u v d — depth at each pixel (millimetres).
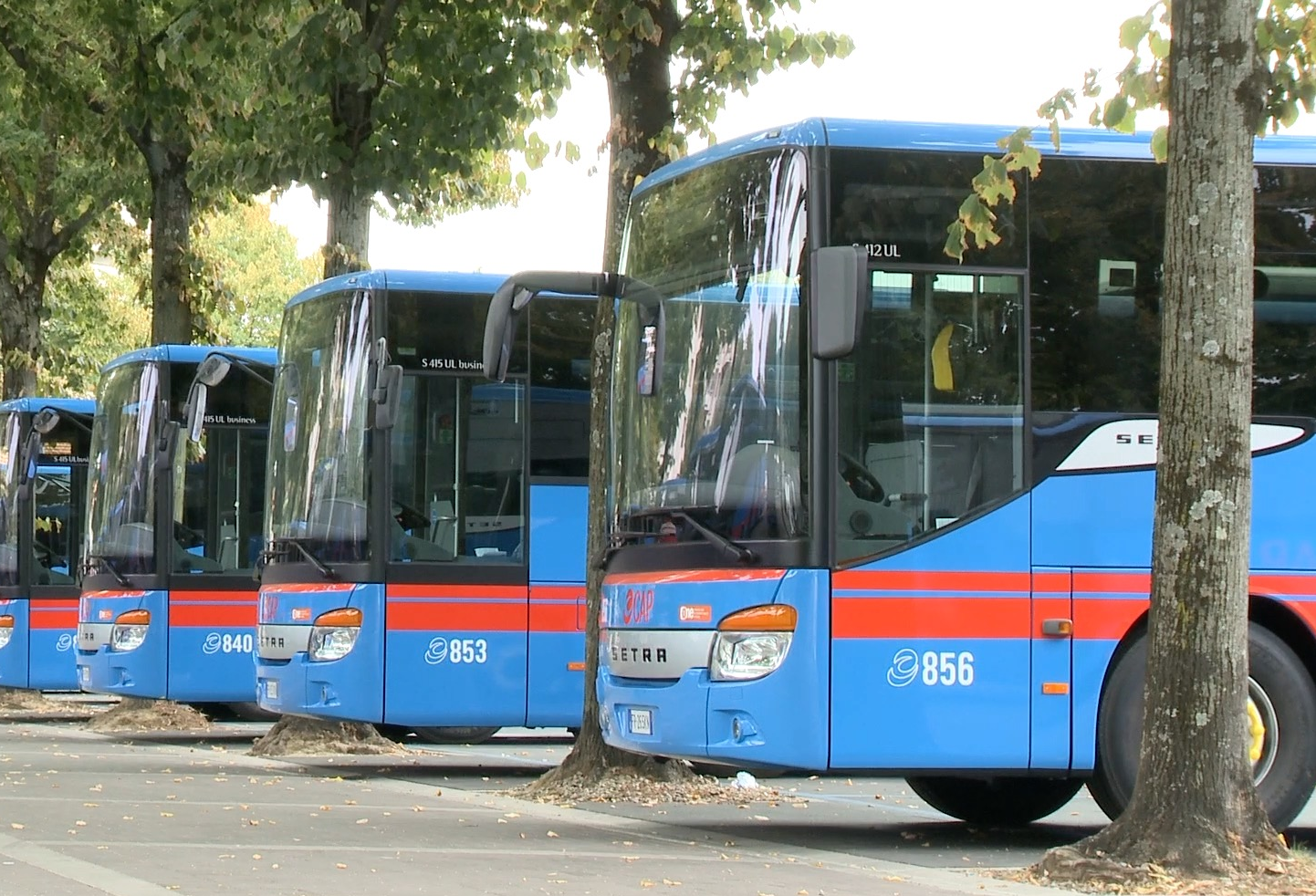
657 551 11602
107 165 28109
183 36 21484
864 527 11023
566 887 9242
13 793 13992
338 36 20250
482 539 17266
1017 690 11188
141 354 22812
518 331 17547
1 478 26828
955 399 11266
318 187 21266
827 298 10430
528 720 17188
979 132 11562
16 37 26406
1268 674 11625
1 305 30969
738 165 11688
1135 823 9977
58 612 26562
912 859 11234
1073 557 11336
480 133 21031
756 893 9164
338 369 17594
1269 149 12086
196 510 22000
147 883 9000
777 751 10859
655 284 12219
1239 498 9969
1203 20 9961
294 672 17219
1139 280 11672
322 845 10875
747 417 11273
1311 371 11875
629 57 14906
